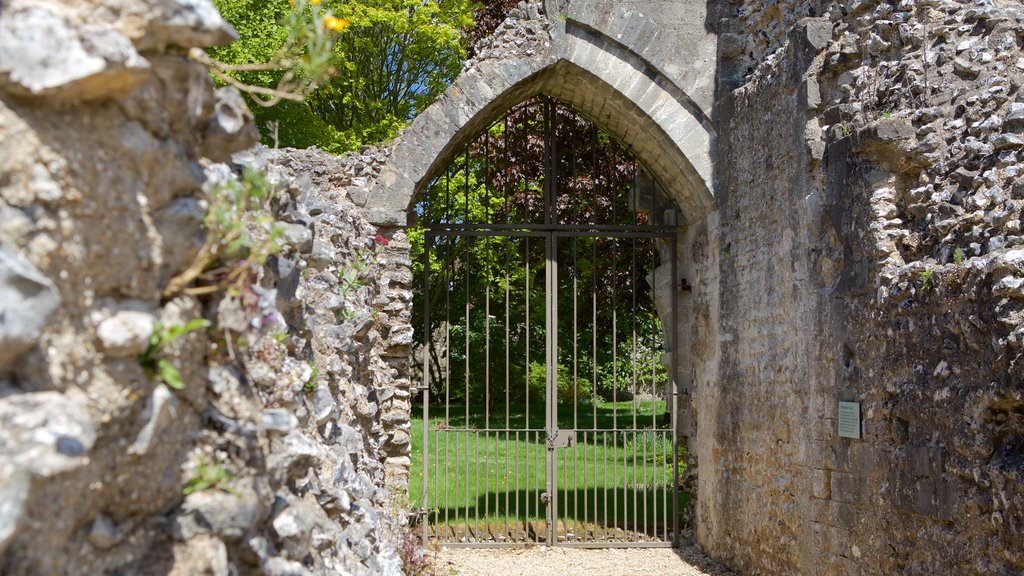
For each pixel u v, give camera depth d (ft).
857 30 20.43
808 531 21.47
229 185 7.95
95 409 5.95
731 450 27.25
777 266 23.58
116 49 5.87
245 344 8.27
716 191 28.04
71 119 5.93
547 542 29.84
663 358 32.63
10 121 5.49
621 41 28.12
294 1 8.71
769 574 24.06
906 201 18.38
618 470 40.91
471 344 56.90
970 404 15.28
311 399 11.99
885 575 17.94
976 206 16.34
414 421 53.93
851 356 19.67
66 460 5.26
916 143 18.08
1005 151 16.37
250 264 7.73
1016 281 14.05
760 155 24.80
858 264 19.24
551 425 30.04
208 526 7.05
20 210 5.48
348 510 12.34
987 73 17.58
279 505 8.70
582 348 56.44
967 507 15.35
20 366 5.39
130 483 6.43
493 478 39.32
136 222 6.55
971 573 15.17
